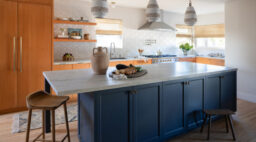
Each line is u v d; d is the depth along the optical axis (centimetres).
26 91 375
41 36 379
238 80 469
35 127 300
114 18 553
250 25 434
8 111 364
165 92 245
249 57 441
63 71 283
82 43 513
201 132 284
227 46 487
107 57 254
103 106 197
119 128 209
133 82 209
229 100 338
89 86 188
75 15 493
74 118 339
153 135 238
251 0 429
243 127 303
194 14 314
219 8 575
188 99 273
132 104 216
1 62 348
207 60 634
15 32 354
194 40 735
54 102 210
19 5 353
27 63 370
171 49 689
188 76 259
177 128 263
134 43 598
